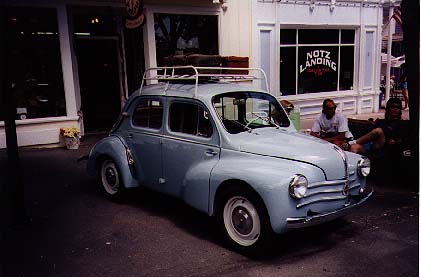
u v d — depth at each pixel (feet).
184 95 16.61
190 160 16.30
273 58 39.75
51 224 17.07
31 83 29.17
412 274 12.91
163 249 14.80
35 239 15.61
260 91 17.51
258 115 16.92
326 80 44.86
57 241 15.44
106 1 30.22
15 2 27.35
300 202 13.29
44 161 26.63
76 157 27.58
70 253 14.47
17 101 28.81
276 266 13.50
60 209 18.81
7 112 15.84
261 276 12.87
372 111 48.75
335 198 14.17
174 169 16.99
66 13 29.19
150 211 18.67
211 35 35.96
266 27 38.86
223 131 15.31
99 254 14.40
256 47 38.29
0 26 15.33
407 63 20.72
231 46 36.76
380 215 17.93
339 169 14.34
